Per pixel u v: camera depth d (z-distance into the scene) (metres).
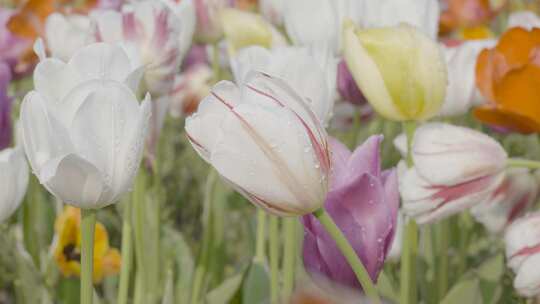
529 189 0.80
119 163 0.54
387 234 0.58
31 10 1.04
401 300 0.68
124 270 0.74
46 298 0.84
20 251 0.88
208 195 0.89
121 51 0.59
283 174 0.52
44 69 0.57
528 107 0.74
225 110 0.52
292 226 0.69
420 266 0.87
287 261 0.69
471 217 0.95
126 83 0.58
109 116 0.53
